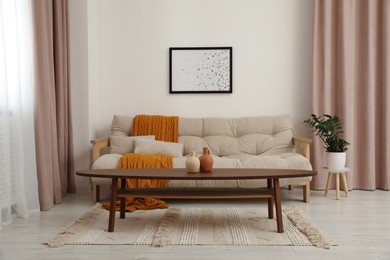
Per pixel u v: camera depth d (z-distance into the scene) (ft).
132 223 9.49
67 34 13.19
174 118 13.98
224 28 14.60
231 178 8.26
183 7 14.64
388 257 7.23
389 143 13.78
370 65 13.73
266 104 14.64
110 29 14.75
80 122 13.83
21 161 9.98
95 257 7.22
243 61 14.61
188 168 9.06
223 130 13.89
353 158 13.91
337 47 14.02
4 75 9.32
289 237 8.36
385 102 13.80
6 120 9.39
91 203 11.85
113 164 11.58
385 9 13.69
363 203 11.80
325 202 11.96
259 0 14.53
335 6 13.98
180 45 14.67
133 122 13.92
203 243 7.97
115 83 14.82
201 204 11.69
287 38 14.52
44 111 11.11
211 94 14.69
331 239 8.21
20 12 10.18
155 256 7.27
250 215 10.29
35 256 7.29
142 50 14.74
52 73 11.84
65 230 8.79
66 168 13.05
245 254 7.38
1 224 9.07
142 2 14.66
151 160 11.59
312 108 14.16
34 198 10.55
